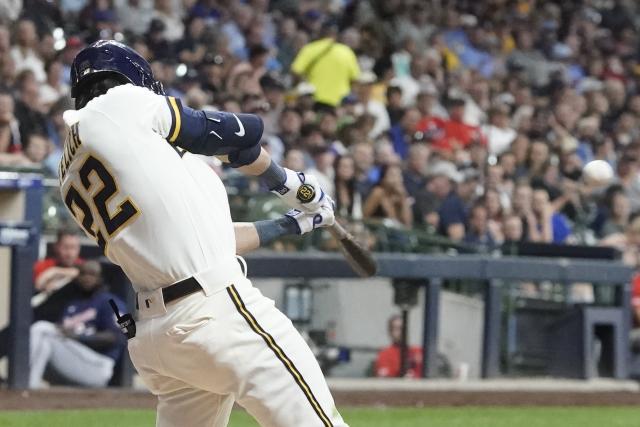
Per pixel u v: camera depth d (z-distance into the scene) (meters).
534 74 55.78
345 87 42.84
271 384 11.38
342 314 30.94
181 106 11.45
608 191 42.19
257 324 11.38
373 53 48.03
